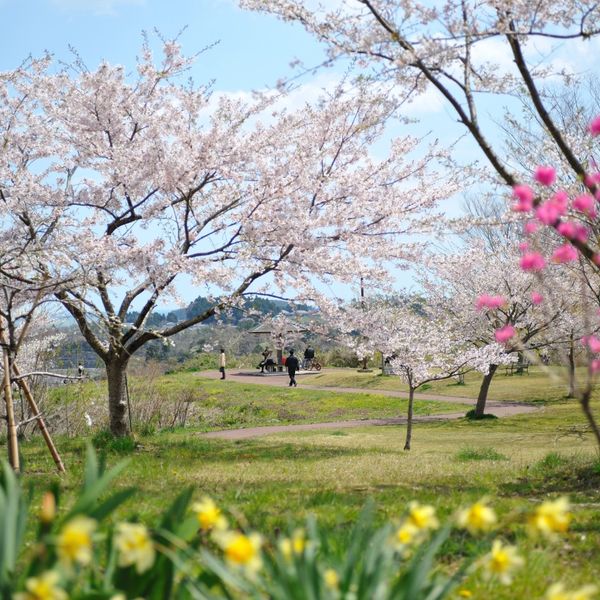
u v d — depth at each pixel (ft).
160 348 181.98
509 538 20.27
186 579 10.02
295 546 10.03
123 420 58.44
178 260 47.01
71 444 58.59
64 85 52.21
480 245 93.97
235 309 55.31
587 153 48.93
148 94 52.80
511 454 60.29
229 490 30.27
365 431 87.30
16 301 45.55
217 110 49.08
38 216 48.34
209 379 159.33
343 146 51.01
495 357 76.74
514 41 28.66
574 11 29.91
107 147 51.65
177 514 10.74
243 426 93.50
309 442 70.08
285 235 48.83
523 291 90.02
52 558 9.09
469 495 28.76
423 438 78.89
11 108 51.49
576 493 32.58
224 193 50.60
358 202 50.06
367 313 57.26
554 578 16.12
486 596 14.15
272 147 51.29
